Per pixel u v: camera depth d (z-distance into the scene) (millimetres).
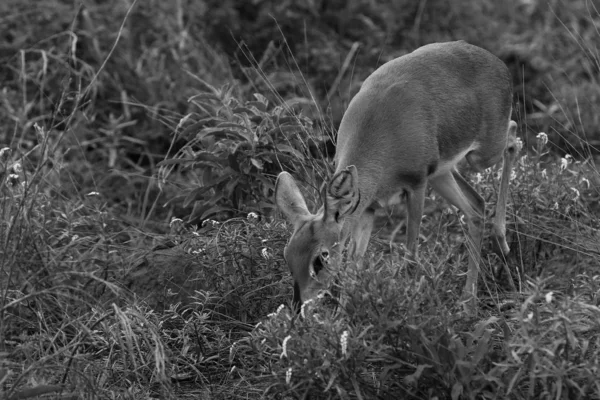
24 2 16359
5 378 8148
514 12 20219
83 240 10844
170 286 10820
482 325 8062
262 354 8633
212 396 9047
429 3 18969
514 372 7906
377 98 10258
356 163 9930
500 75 11109
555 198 11438
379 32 18000
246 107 12070
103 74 15727
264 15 17531
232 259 10523
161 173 13961
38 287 10008
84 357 8789
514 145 11578
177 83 15852
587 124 16234
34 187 11344
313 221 9117
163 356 8648
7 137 14422
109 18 16594
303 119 12047
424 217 12391
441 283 8773
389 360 8164
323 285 8844
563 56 18734
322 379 8000
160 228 13070
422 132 10203
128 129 15461
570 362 7723
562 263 11234
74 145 14602
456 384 7742
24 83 14672
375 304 8102
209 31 17422
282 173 9555
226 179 11602
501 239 11109
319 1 18047
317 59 16969
